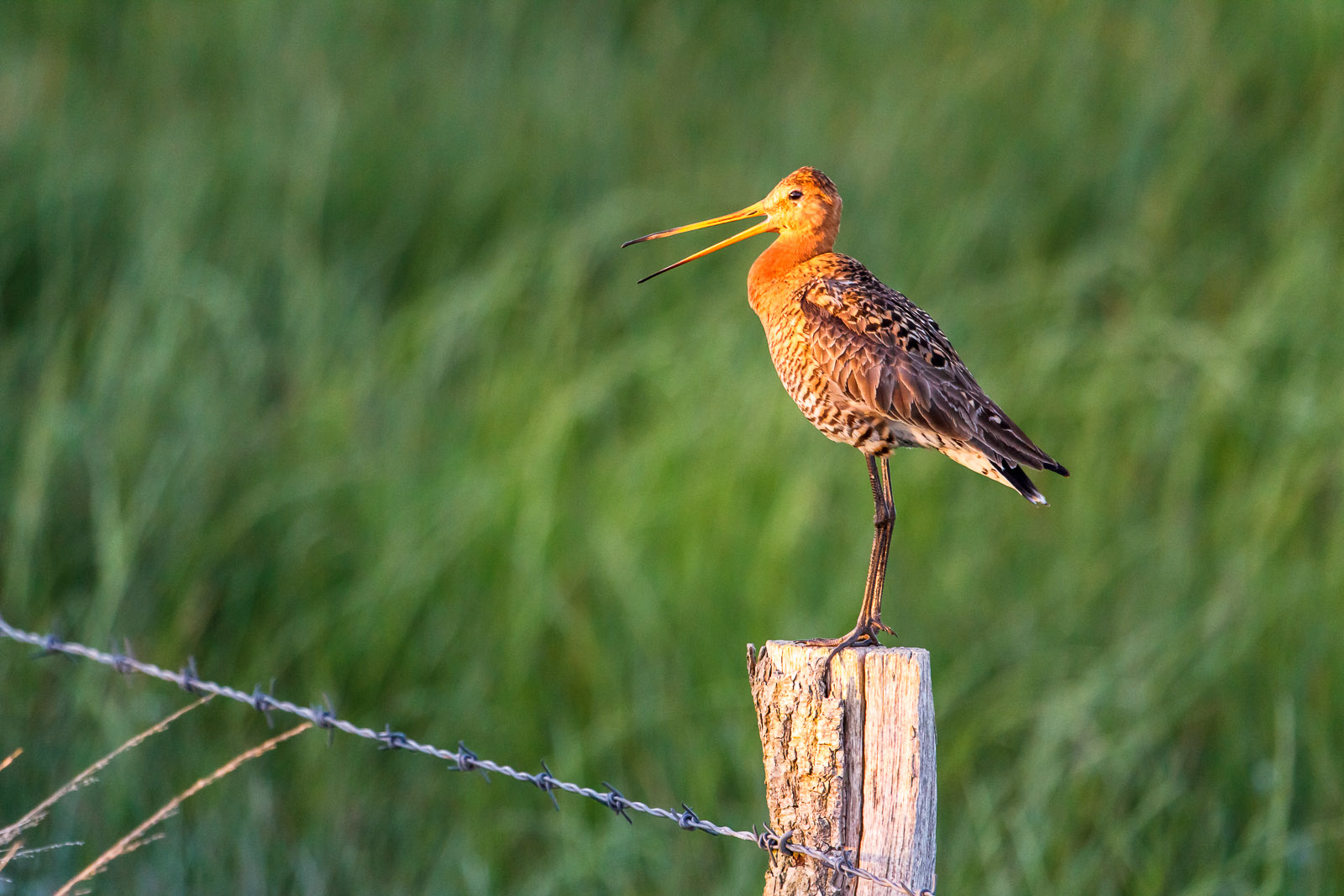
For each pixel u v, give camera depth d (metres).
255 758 10.05
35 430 11.60
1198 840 9.40
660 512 11.48
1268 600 10.75
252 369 13.08
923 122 17.33
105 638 10.20
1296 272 14.18
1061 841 9.23
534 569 10.84
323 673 10.62
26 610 10.52
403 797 9.98
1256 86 18.61
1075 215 16.48
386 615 10.81
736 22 20.59
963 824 9.34
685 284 15.00
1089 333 14.12
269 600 11.21
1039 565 11.68
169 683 10.34
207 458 11.73
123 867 8.81
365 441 12.45
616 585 10.94
